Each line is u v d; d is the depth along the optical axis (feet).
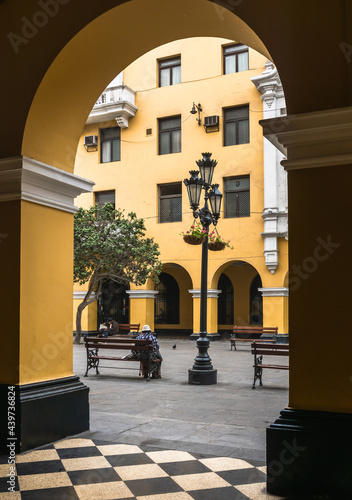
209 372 31.63
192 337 67.56
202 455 16.19
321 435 12.78
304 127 13.57
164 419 21.61
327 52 13.71
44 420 17.35
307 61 13.89
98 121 74.64
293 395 13.41
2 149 17.88
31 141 17.95
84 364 42.16
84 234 56.75
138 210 72.23
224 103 67.67
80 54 17.83
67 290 19.51
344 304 13.05
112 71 19.66
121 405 24.85
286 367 29.86
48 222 18.75
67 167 19.71
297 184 13.76
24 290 17.37
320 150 13.58
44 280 18.34
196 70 69.82
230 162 67.00
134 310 71.00
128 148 73.61
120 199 73.56
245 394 28.09
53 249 18.90
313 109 13.71
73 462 15.39
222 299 78.33
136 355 34.35
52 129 18.75
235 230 66.28
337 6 13.74
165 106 71.46
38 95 17.56
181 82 70.64
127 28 17.56
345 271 13.11
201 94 69.21
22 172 17.25
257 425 20.54
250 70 66.54
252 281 76.79
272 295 63.52
